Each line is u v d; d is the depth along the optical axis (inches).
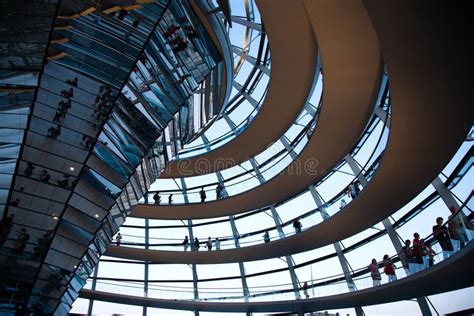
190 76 417.1
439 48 329.7
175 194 921.5
